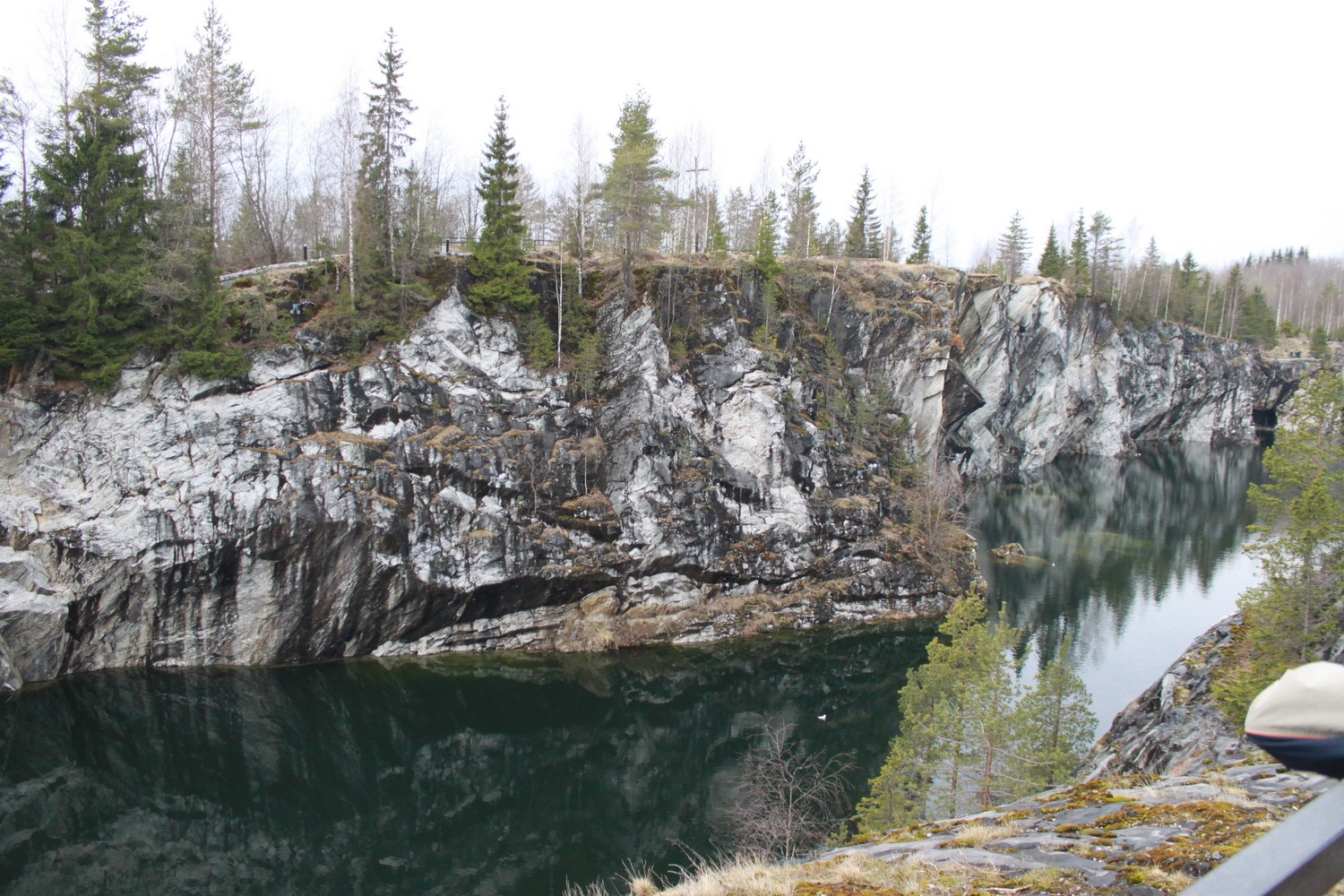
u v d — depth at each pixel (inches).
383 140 1862.7
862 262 2839.6
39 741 1312.7
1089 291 4037.9
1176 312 4980.3
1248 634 931.3
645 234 2142.0
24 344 1501.0
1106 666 1668.3
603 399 1995.6
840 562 2022.6
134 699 1457.9
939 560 2123.5
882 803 1000.9
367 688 1553.9
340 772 1288.1
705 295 2153.1
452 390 1822.1
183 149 1907.0
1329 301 6067.9
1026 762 956.0
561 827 1152.8
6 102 1616.6
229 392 1635.1
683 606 1882.4
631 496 1873.8
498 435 1822.1
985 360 3368.6
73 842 1085.1
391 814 1181.7
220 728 1387.8
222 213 2203.5
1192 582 2228.1
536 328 1941.4
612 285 2130.9
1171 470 3978.8
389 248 1865.2
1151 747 817.5
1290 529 855.7
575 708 1513.3
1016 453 3863.2
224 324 1651.1
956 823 483.5
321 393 1685.5
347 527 1605.6
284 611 1604.3
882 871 385.4
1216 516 3036.4
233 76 1913.1
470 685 1592.0
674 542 1872.5
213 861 1059.3
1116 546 2628.0
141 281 1562.5
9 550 1446.9
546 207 2891.2
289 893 994.7
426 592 1668.3
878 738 1398.9
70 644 1514.5
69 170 1553.9
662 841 1114.7
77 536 1492.4
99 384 1551.4
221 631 1585.9
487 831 1143.0
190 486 1560.0
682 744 1390.3
